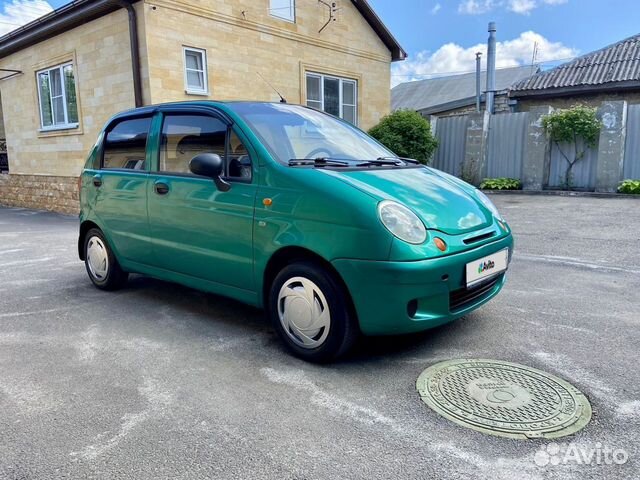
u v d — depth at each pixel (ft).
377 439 7.27
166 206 12.30
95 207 14.90
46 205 37.76
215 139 11.53
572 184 37.52
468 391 8.55
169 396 8.68
